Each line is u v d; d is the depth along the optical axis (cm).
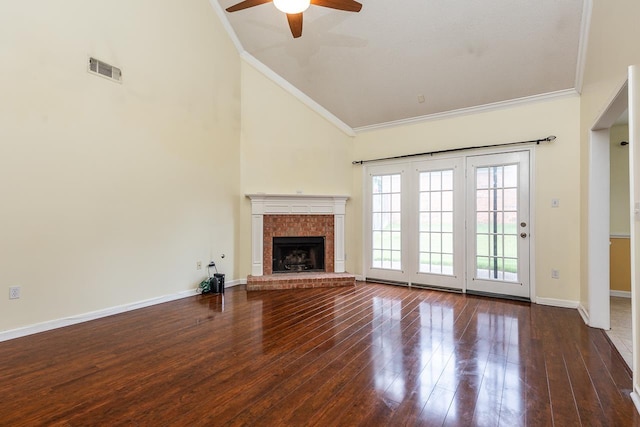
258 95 517
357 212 553
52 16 292
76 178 312
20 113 273
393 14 383
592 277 316
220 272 476
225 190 484
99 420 167
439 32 382
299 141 533
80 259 317
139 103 367
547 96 396
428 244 491
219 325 316
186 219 426
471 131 453
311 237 539
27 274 280
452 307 383
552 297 395
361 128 547
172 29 404
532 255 409
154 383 205
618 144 468
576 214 381
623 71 219
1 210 264
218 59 471
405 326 315
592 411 177
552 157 396
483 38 370
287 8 296
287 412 175
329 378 212
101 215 333
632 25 204
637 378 189
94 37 324
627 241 455
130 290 362
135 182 364
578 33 334
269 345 267
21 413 172
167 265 403
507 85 404
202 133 446
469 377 215
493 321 331
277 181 522
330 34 430
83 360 236
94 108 325
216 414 173
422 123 494
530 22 341
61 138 300
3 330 268
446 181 475
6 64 265
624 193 463
